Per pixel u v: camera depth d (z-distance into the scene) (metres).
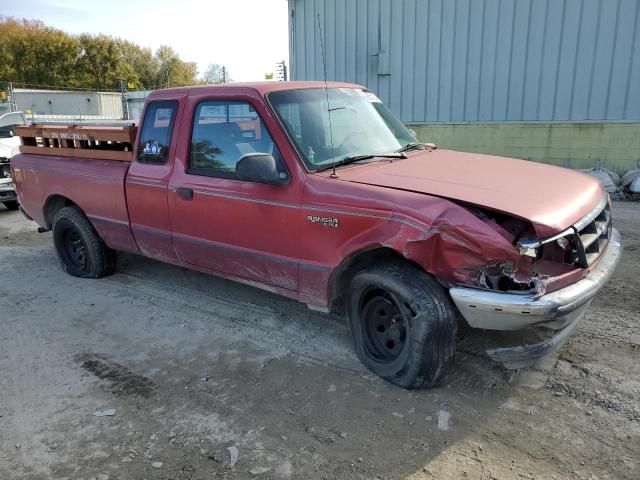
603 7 10.07
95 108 36.56
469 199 3.09
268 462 2.84
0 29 69.62
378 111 4.68
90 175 5.29
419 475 2.71
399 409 3.26
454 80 11.66
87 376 3.77
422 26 11.73
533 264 3.11
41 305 5.12
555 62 10.67
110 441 3.04
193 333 4.42
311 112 4.05
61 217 5.77
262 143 3.88
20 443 3.05
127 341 4.31
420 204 3.11
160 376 3.75
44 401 3.47
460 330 4.08
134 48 78.62
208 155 4.27
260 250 3.96
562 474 2.67
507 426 3.06
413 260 3.12
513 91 11.16
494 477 2.67
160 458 2.89
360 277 3.46
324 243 3.54
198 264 4.60
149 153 4.76
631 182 9.57
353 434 3.04
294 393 3.48
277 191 3.74
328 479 2.71
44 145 6.05
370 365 3.63
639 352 3.79
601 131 10.53
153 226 4.80
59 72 71.06
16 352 4.16
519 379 3.52
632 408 3.17
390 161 3.98
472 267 3.00
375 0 12.08
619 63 10.18
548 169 4.02
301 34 13.18
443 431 3.04
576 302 2.98
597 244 3.47
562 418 3.11
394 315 3.48
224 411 3.31
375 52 12.34
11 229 8.54
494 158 4.32
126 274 5.95
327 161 3.78
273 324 4.52
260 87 4.00
